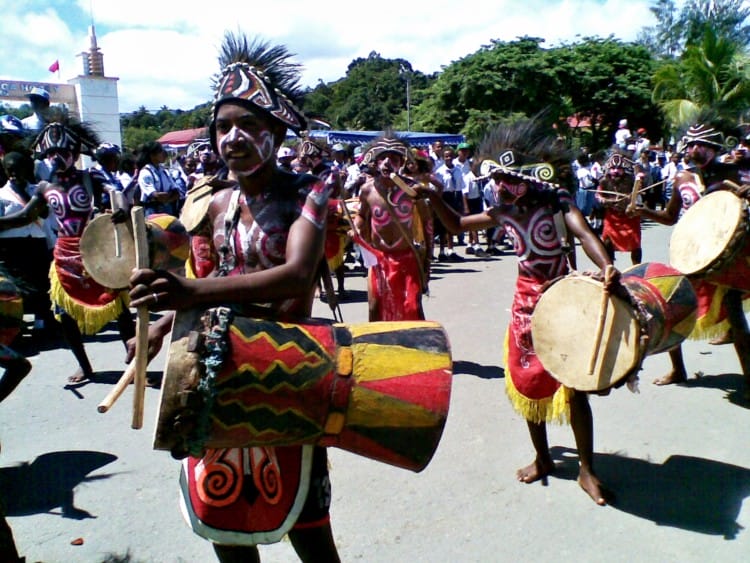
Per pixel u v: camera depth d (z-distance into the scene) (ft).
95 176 17.10
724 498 10.98
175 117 166.40
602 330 9.45
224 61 6.80
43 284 21.20
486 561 9.48
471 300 26.25
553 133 11.19
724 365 17.57
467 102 89.71
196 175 32.30
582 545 9.82
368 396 5.93
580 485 11.38
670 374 16.26
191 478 6.78
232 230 6.64
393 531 10.25
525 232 11.03
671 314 11.22
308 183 6.38
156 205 27.63
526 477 11.69
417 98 105.40
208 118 6.98
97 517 10.88
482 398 15.56
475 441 13.32
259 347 5.70
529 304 11.10
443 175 38.47
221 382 5.57
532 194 10.88
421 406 6.04
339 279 28.04
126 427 14.48
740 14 128.47
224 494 6.60
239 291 5.72
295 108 6.67
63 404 15.88
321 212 6.24
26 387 17.08
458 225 11.93
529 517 10.59
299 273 5.97
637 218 26.20
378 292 16.58
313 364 5.83
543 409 11.17
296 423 5.86
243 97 6.21
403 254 16.37
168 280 5.46
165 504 11.29
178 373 5.46
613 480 11.64
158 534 10.40
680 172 15.87
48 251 21.11
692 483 11.48
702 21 128.57
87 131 17.06
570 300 9.80
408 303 16.44
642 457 12.49
